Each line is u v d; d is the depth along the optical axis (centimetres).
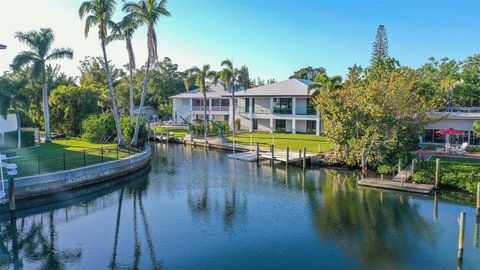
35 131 4212
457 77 5528
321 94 3522
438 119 3244
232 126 5784
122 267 1463
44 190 2333
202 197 2459
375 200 2348
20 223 1958
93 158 3041
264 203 2312
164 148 4828
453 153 3312
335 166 3450
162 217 2050
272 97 5578
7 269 1452
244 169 3406
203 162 3778
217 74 5388
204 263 1496
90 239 1742
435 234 1786
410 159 3119
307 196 2466
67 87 5038
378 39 5978
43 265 1484
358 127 3195
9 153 3095
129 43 4406
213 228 1877
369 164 3238
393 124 3070
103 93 6119
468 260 1514
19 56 3781
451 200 2325
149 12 3756
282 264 1489
